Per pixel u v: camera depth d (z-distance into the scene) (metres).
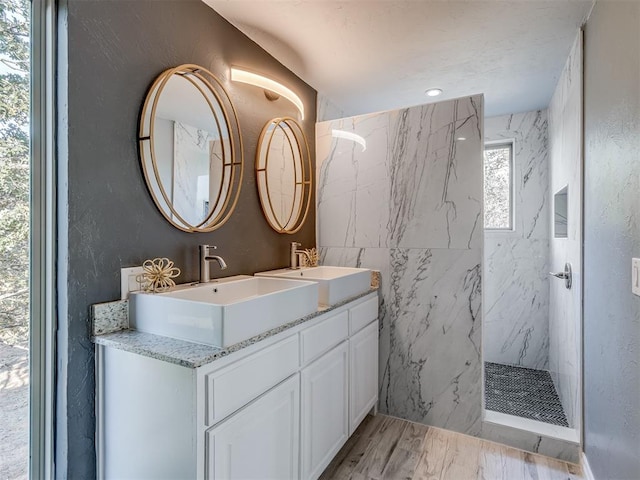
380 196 2.36
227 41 1.79
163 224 1.49
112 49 1.29
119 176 1.32
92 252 1.24
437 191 2.18
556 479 1.73
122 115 1.33
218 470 1.08
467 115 2.10
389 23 1.78
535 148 3.04
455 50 2.05
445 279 2.16
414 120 2.25
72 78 1.17
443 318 2.17
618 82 1.29
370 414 2.33
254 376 1.23
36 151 1.17
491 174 3.29
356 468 1.79
